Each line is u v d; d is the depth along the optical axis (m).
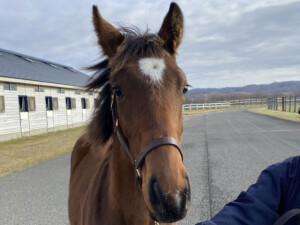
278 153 7.25
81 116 22.48
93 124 1.88
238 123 16.77
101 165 2.10
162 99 1.42
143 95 1.42
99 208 1.83
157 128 1.36
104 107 1.85
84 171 2.57
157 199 1.24
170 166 1.25
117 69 1.52
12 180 5.90
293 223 1.11
